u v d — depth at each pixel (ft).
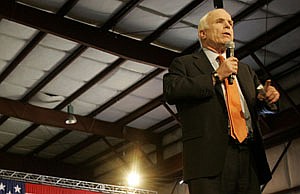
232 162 6.60
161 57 30.04
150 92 36.19
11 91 35.83
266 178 6.81
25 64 31.78
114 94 36.42
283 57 32.12
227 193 6.51
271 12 27.25
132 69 32.53
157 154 44.06
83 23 27.89
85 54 30.50
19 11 25.93
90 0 25.93
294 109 32.12
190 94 6.69
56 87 35.04
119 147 46.03
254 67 33.55
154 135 44.14
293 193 33.30
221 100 6.78
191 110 6.86
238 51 31.09
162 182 46.06
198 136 6.66
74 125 39.37
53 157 48.80
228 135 6.61
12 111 36.65
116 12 27.04
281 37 29.48
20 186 35.60
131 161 45.93
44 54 30.58
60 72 32.63
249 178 6.73
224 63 6.72
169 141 43.73
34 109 37.68
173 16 27.43
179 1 26.03
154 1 25.95
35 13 26.40
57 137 43.75
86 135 43.75
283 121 32.68
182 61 7.33
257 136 6.82
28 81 34.14
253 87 7.35
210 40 7.32
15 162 46.83
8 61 31.48
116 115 40.65
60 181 38.37
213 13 7.45
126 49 28.91
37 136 43.65
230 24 7.43
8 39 29.01
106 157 48.34
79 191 38.47
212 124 6.64
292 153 34.14
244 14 27.32
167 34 29.07
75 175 49.80
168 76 7.27
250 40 30.22
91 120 40.50
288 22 28.14
